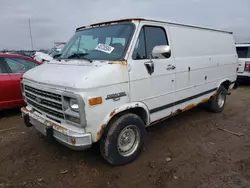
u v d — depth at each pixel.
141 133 3.57
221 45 5.77
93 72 2.85
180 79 4.24
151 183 3.03
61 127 2.99
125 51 3.24
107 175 3.22
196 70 4.68
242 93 9.09
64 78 2.92
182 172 3.27
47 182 3.07
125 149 3.46
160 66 3.73
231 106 7.00
